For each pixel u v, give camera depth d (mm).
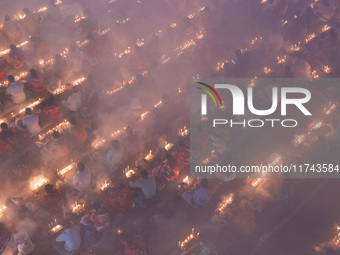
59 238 13547
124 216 14484
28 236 13602
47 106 17109
